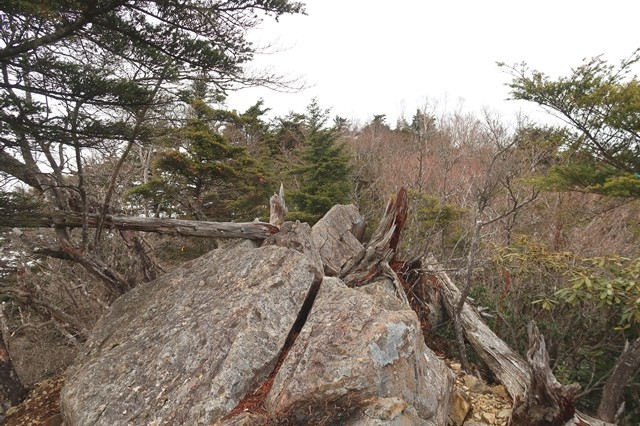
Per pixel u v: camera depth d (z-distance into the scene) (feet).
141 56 20.33
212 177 42.88
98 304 28.73
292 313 15.12
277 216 24.26
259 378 13.20
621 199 28.45
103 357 15.37
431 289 22.88
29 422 16.11
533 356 13.80
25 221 19.44
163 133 21.17
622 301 16.70
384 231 22.38
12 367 19.45
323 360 12.32
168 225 21.59
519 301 20.25
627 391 16.76
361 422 11.17
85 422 12.65
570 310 18.78
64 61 18.48
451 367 19.29
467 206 36.70
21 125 17.15
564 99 25.36
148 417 12.34
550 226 30.78
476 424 15.31
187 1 18.43
